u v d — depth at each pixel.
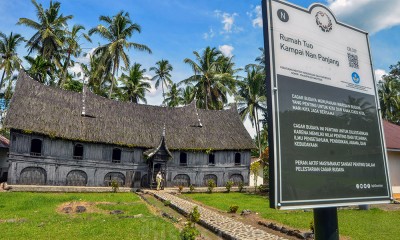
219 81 46.19
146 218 13.12
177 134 33.47
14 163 23.41
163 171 30.30
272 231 11.85
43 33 38.53
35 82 27.91
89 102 30.52
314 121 4.77
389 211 16.28
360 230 11.40
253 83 47.62
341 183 4.82
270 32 4.68
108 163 28.66
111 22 40.50
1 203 16.69
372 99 5.53
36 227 11.02
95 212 14.99
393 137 23.45
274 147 4.35
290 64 4.75
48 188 23.56
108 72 41.66
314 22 5.16
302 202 4.41
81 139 26.73
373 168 5.23
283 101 4.57
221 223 12.23
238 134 36.62
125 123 31.45
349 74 5.34
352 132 5.12
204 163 33.19
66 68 42.12
